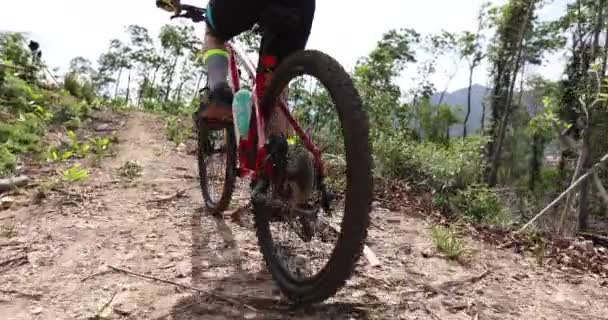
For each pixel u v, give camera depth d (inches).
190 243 127.4
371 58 1146.7
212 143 145.6
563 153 1042.7
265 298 97.2
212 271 111.0
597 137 660.7
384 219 163.0
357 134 77.0
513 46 1456.7
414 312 98.6
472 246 145.7
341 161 143.9
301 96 97.5
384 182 228.2
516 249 150.0
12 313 90.3
